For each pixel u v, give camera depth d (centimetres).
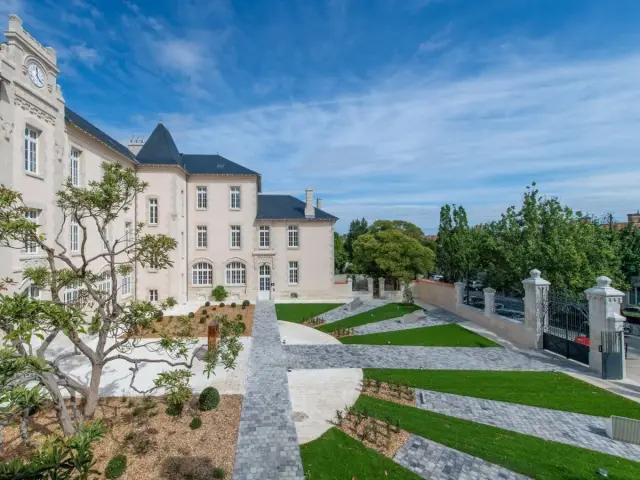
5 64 1414
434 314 2789
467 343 1992
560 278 2059
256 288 3462
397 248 3441
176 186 2931
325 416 1098
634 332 2353
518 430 1045
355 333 2208
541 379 1448
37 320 646
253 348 1831
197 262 3369
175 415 1063
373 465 849
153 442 920
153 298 2864
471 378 1453
